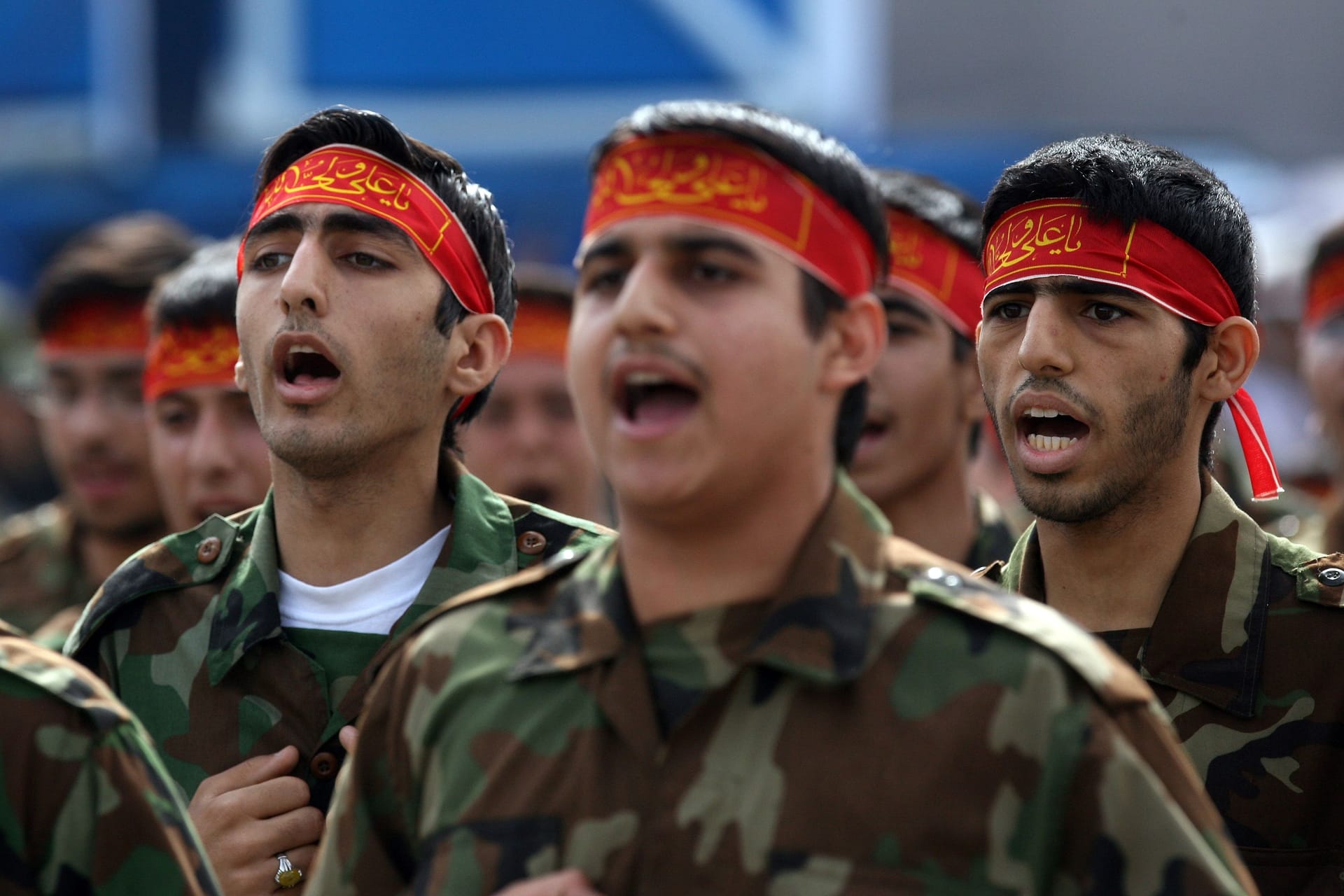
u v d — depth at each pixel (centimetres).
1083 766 718
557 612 800
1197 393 1038
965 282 1530
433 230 1091
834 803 716
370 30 3344
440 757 784
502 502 1157
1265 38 4425
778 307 748
